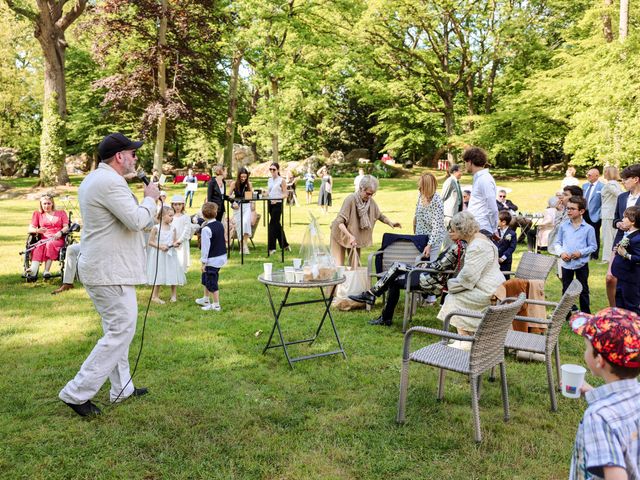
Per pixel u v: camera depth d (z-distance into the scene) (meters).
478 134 29.80
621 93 16.77
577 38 28.73
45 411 4.01
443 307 4.90
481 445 3.51
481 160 6.58
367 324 6.38
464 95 35.22
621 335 1.69
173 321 6.50
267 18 27.22
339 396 4.30
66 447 3.50
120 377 4.19
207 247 6.88
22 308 7.00
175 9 25.22
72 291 8.00
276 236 11.16
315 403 4.18
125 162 3.96
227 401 4.20
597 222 10.12
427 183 7.03
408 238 7.13
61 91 27.69
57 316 6.65
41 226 8.82
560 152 36.47
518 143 29.75
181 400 4.21
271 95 29.77
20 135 37.25
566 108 23.42
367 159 40.38
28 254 8.80
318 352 5.39
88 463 3.30
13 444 3.53
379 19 29.28
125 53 26.19
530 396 4.36
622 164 17.09
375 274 6.99
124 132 34.25
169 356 5.21
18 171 38.12
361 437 3.63
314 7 29.09
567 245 6.30
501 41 29.33
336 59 30.11
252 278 8.89
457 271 5.81
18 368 4.89
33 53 33.91
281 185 10.87
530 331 5.26
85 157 38.66
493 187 6.53
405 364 3.81
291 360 5.02
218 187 10.92
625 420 1.68
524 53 30.23
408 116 33.84
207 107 30.27
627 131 16.62
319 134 42.38
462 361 3.74
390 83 32.00
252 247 12.10
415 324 6.38
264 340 5.76
